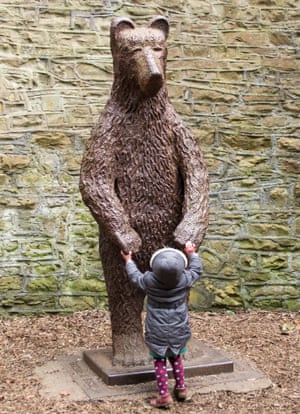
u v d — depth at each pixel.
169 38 6.07
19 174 5.80
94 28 6.01
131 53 3.68
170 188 3.81
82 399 3.48
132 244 3.60
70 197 5.89
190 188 3.77
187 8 6.11
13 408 3.39
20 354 4.46
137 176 3.78
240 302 6.03
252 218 6.09
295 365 4.20
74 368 4.04
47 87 5.91
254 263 6.08
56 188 5.86
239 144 6.12
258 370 4.02
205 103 6.09
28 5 5.89
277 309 6.07
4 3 5.84
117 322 3.92
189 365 3.82
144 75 3.57
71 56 5.96
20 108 5.84
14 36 5.86
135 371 3.71
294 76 6.17
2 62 5.82
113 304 3.92
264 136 6.14
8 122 5.80
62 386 3.70
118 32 3.79
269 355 4.42
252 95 6.15
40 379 3.84
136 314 3.91
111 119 3.80
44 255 5.81
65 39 5.96
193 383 3.71
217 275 6.02
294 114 6.17
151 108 3.78
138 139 3.78
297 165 6.16
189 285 3.40
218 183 6.07
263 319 5.66
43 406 3.40
